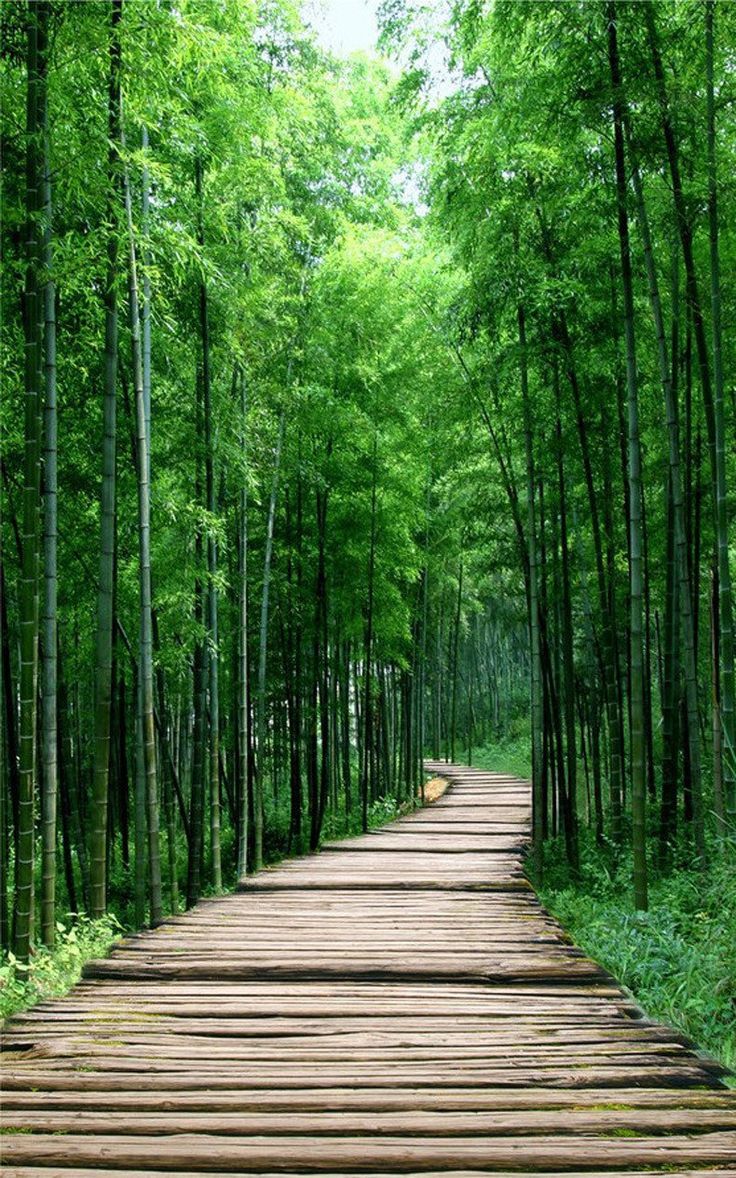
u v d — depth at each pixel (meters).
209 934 5.07
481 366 8.41
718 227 6.21
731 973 3.99
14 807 7.36
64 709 8.12
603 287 7.17
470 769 21.25
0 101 4.59
